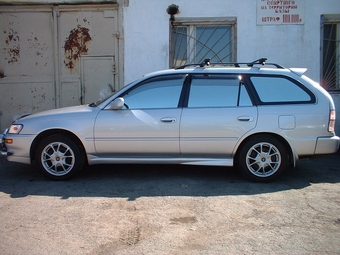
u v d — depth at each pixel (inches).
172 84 218.2
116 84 347.9
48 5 344.8
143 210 171.5
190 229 151.2
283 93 213.6
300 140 208.4
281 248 135.3
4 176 235.1
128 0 339.3
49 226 154.8
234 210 171.0
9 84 351.9
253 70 218.8
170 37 340.8
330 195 192.5
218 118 208.7
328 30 344.8
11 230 151.3
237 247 135.9
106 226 154.4
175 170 243.1
